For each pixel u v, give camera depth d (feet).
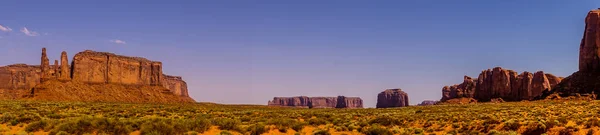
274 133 118.11
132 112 202.59
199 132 111.75
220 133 106.52
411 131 127.65
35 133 104.32
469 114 177.47
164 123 109.19
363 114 212.02
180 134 104.53
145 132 102.27
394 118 162.40
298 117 187.62
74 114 167.94
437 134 120.78
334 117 182.91
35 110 191.93
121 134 102.37
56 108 219.00
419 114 194.49
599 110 161.68
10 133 102.06
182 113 207.82
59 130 101.71
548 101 298.35
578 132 103.35
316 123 151.12
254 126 122.83
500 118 142.92
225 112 232.73
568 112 161.48
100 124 106.11
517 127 116.88
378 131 118.32
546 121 117.08
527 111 182.19
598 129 102.89
